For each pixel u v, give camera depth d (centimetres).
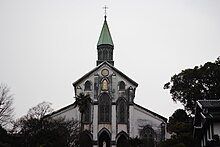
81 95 7288
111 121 7738
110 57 8862
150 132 7625
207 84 7019
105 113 7825
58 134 6312
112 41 9025
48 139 6138
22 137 6100
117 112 7819
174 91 7250
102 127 7719
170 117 7406
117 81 8000
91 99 7844
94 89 7931
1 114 6244
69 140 6656
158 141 7475
